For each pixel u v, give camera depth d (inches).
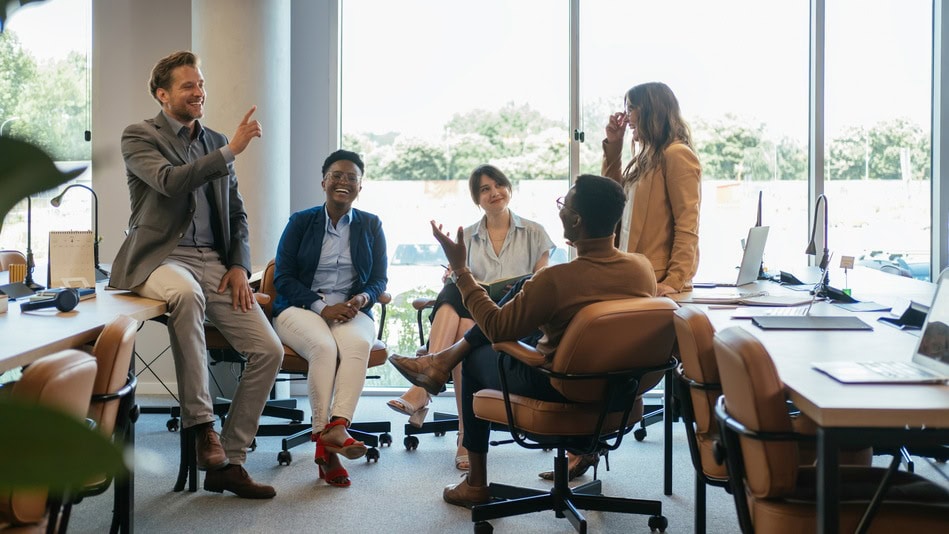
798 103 216.2
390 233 219.0
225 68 193.9
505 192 174.7
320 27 214.1
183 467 141.3
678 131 139.8
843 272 174.4
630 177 142.9
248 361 140.2
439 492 142.2
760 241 150.3
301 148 216.1
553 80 216.4
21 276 130.6
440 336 157.2
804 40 215.5
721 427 77.7
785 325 104.2
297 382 220.2
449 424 172.1
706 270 188.9
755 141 216.7
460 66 216.7
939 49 212.2
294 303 156.4
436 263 219.3
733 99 215.9
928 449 106.4
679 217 136.2
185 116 137.4
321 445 143.7
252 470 154.3
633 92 140.7
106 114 212.8
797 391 69.4
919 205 216.4
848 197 216.8
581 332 102.5
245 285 141.0
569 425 111.3
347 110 217.8
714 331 88.6
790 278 153.9
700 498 94.3
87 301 124.3
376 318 220.4
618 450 169.9
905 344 92.9
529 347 110.0
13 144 13.0
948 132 212.8
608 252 111.7
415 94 217.2
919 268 217.0
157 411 191.9
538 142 217.2
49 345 88.2
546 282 108.4
